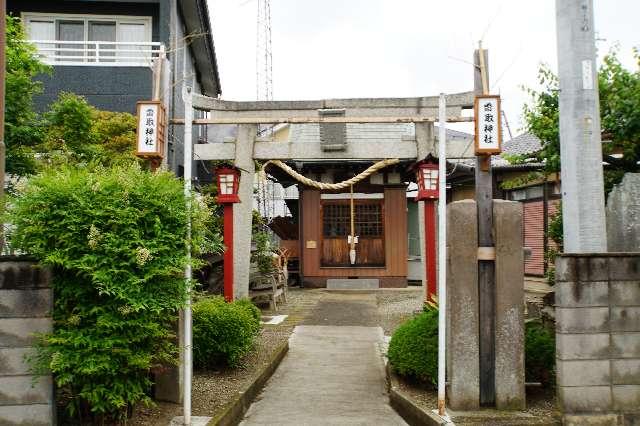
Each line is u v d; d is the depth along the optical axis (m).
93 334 4.68
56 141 10.51
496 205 5.97
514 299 5.88
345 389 7.37
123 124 12.82
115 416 5.02
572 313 5.31
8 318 4.71
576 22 5.93
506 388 5.80
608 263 5.35
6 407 4.69
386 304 15.31
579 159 5.82
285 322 12.34
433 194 11.23
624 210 6.02
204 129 21.77
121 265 4.67
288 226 20.50
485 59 6.54
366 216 19.34
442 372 5.67
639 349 5.32
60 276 4.80
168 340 5.77
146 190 5.04
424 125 12.30
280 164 13.80
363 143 12.70
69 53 16.31
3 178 5.50
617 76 6.90
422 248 12.87
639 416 5.27
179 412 5.73
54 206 4.71
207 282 15.24
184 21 17.47
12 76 9.35
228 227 11.08
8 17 9.82
